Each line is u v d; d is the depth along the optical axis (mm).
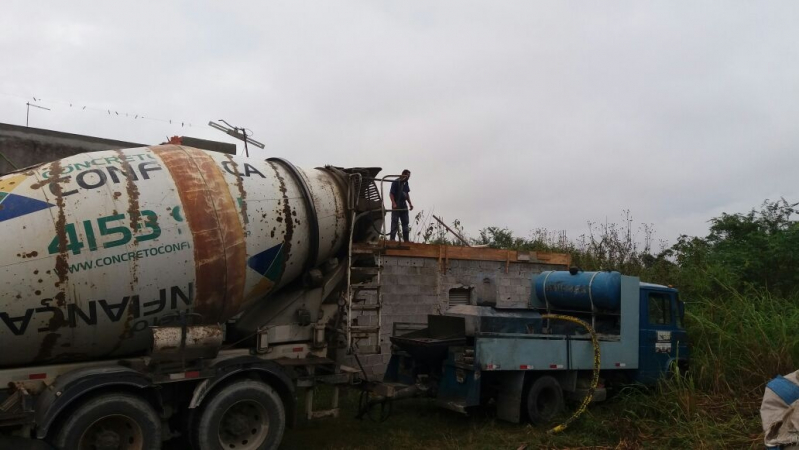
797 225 14742
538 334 8625
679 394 8422
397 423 8617
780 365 9078
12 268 5352
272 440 6551
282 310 7414
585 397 8812
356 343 7793
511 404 8469
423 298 11570
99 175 6047
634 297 9641
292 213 7113
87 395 5594
